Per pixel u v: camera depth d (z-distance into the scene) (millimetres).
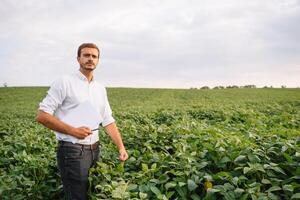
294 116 12047
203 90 67375
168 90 67062
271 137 6438
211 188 4320
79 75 4578
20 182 5406
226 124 10359
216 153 5273
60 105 4504
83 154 4422
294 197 3926
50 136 9516
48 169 6020
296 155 4898
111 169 4938
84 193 4500
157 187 4746
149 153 6016
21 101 48344
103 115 4961
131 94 58594
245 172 4418
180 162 5027
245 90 66375
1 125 13227
